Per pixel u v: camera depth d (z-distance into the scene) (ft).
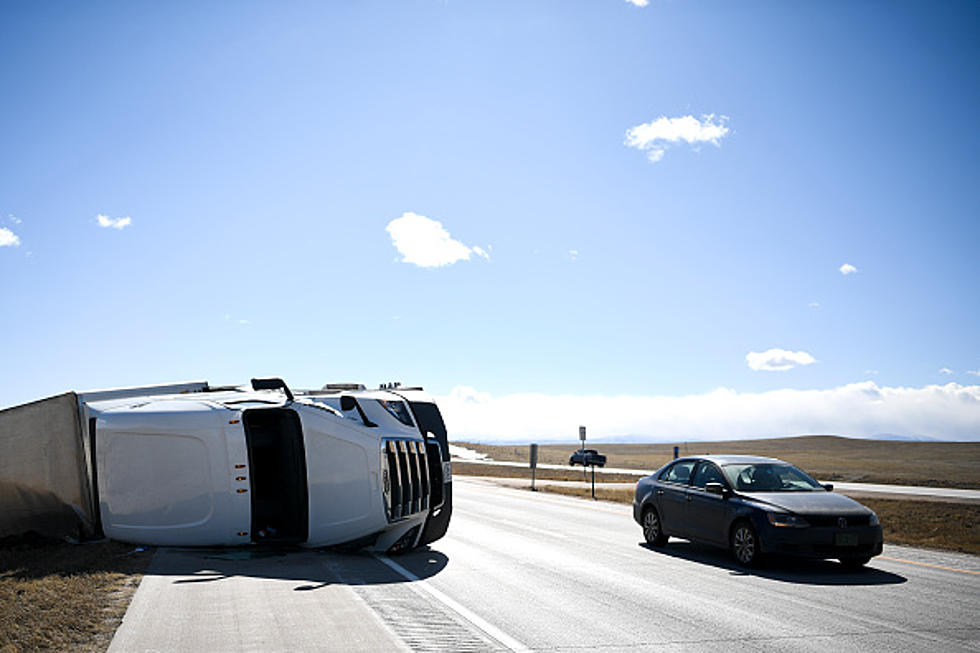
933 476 192.34
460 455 277.85
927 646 23.06
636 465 260.62
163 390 44.98
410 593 29.71
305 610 25.93
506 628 24.30
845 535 36.68
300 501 39.01
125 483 38.63
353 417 40.29
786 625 25.58
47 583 28.71
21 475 40.32
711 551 45.03
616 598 29.86
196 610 25.68
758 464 43.11
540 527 57.00
